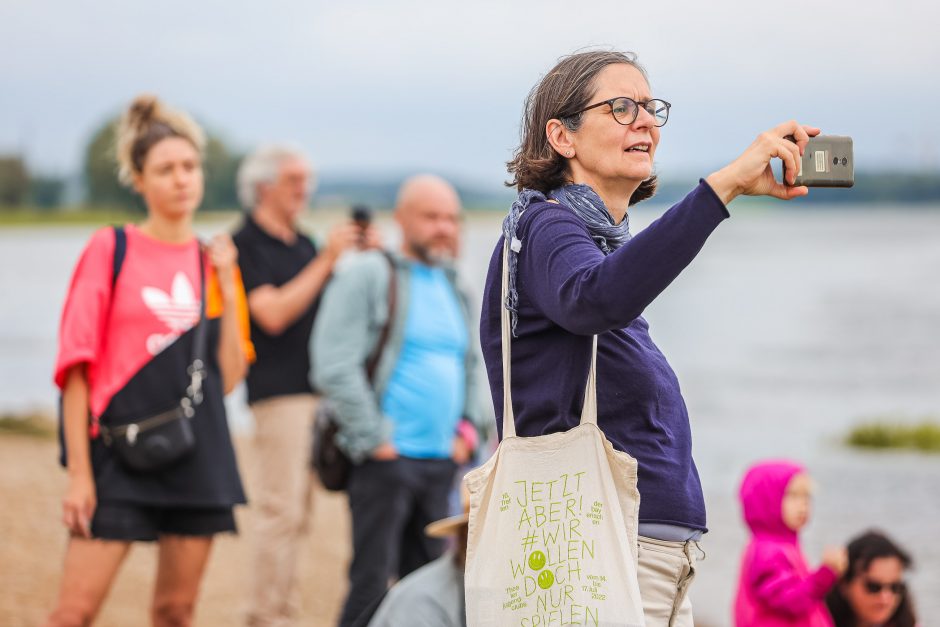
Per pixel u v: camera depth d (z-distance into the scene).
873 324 53.88
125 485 5.00
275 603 7.13
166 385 5.07
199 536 5.18
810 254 113.12
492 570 3.10
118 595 7.85
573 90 3.25
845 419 27.23
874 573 6.27
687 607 3.23
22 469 10.98
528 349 3.17
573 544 3.04
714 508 15.41
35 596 7.49
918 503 16.06
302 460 7.27
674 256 2.75
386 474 6.58
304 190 7.70
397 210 6.99
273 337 7.23
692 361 40.56
